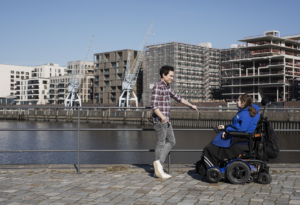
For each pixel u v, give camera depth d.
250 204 3.89
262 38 89.75
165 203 3.95
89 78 128.50
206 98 102.06
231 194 4.31
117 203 3.96
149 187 4.71
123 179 5.22
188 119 62.38
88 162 20.86
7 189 4.59
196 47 102.25
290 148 29.75
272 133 4.91
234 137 4.91
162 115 5.16
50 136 39.62
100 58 117.81
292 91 78.56
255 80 89.25
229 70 94.56
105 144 32.53
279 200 4.03
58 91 135.50
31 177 5.36
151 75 103.38
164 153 5.36
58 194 4.34
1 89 159.75
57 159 21.98
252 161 4.87
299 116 48.19
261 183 4.84
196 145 30.86
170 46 98.69
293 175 5.41
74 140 35.69
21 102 146.12
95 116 79.06
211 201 4.02
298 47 97.00
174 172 5.77
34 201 4.03
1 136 39.53
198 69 102.44
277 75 84.38
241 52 93.50
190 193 4.38
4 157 22.69
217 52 106.06
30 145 31.55
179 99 5.53
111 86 113.12
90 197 4.20
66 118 85.62
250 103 4.98
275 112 50.28
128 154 24.17
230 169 4.80
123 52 110.38
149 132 45.72
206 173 5.00
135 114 71.31
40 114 93.38
